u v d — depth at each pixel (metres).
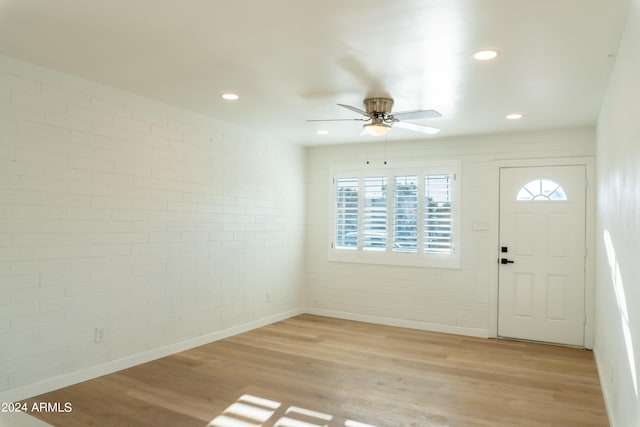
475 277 5.33
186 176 4.48
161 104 4.19
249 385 3.55
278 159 5.87
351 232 6.14
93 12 2.37
